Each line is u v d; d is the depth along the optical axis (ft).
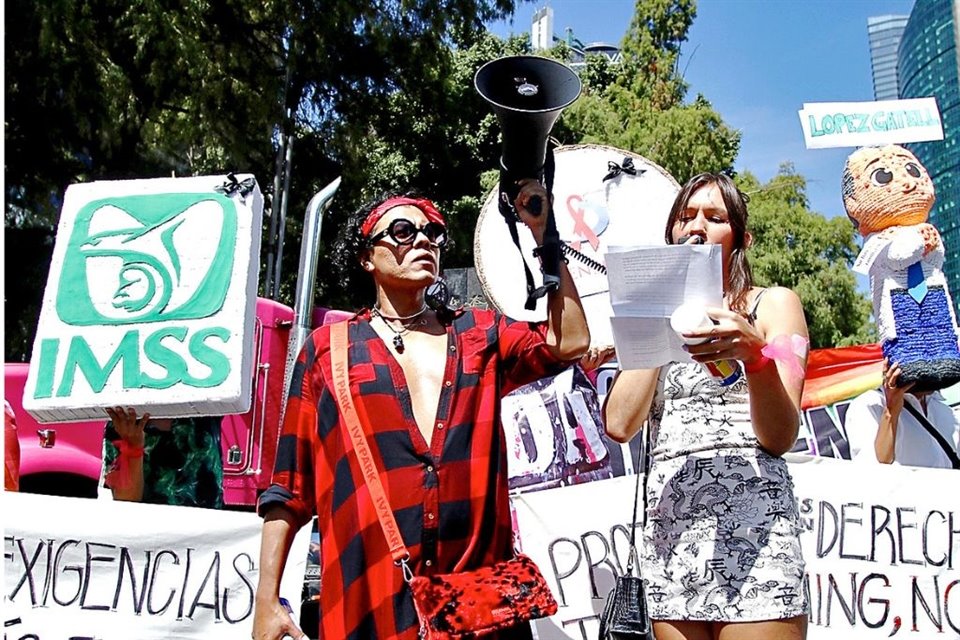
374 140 59.06
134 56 41.45
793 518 7.74
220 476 12.64
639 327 7.27
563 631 11.47
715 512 7.73
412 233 8.18
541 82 7.38
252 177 10.77
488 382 7.84
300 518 8.16
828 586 11.79
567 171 12.92
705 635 7.78
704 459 7.94
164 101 43.55
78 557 11.05
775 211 79.82
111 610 10.98
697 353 7.07
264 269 54.13
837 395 15.35
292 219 54.85
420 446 7.43
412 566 7.16
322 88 52.29
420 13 50.29
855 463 12.03
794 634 7.44
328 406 7.78
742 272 8.55
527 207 7.40
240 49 45.29
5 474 11.85
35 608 10.88
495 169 63.41
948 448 13.32
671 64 72.02
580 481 12.89
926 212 13.15
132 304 10.34
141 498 11.21
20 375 21.98
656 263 7.17
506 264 12.53
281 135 48.29
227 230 10.55
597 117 65.62
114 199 10.91
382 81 53.36
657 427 8.47
